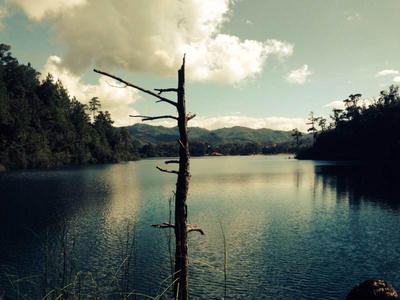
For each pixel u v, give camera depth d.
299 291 19.98
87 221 38.53
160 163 193.88
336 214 41.72
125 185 79.00
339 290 20.08
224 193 63.81
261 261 25.05
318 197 55.84
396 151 116.88
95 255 25.42
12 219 39.12
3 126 126.94
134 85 6.30
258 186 74.25
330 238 31.16
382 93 154.75
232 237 31.81
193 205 50.31
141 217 41.09
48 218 39.72
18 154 129.38
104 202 52.59
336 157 165.75
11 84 156.88
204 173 118.06
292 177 91.25
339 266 23.98
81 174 109.31
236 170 129.62
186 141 6.83
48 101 166.62
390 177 79.06
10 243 28.91
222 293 19.73
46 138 152.38
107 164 182.75
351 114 164.12
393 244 29.00
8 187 71.19
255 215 42.16
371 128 141.00
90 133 192.12
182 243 6.61
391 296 6.23
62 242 9.73
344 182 74.44
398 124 126.06
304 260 25.33
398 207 44.88
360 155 148.50
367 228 34.56
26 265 23.03
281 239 31.02
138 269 22.67
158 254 26.14
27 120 136.75
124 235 32.00
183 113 6.77
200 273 22.62
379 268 23.52
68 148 167.50
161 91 6.76
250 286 20.66
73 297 6.75
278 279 21.69
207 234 32.97
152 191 67.50
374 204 47.50
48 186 73.62
